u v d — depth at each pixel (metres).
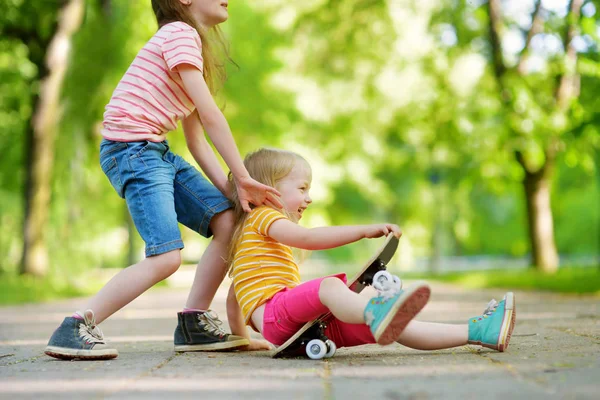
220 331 6.55
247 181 6.08
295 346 5.71
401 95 31.55
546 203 26.73
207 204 6.41
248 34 33.69
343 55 30.36
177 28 6.36
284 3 32.88
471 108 25.41
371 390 4.02
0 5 25.53
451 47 26.69
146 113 6.30
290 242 5.81
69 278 24.98
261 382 4.39
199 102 6.19
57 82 25.03
